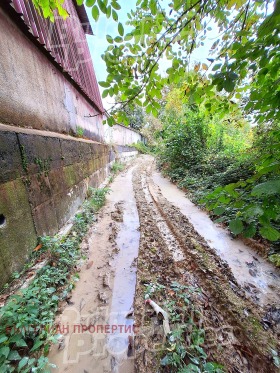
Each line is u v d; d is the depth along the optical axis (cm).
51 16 144
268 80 136
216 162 618
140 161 1419
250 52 105
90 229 351
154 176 880
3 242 177
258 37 92
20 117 231
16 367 133
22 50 243
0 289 170
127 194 588
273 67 118
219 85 118
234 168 473
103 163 712
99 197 487
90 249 294
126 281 229
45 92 307
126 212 443
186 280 223
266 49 102
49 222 270
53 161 291
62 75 387
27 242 214
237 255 276
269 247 274
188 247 286
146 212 430
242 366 140
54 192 290
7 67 210
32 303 156
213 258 263
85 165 470
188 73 176
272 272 241
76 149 405
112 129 1088
